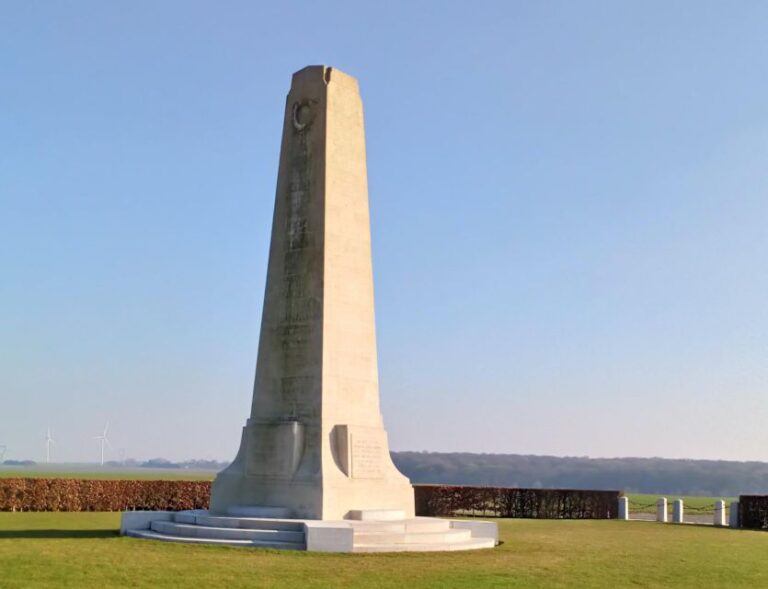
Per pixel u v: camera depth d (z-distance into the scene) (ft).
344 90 95.91
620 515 160.66
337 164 93.50
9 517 124.16
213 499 90.58
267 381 91.61
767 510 139.13
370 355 93.61
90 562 65.16
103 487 151.53
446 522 88.89
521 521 145.89
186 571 61.98
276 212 94.99
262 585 57.88
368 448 89.86
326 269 90.27
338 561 69.26
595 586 62.85
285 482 86.38
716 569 74.64
